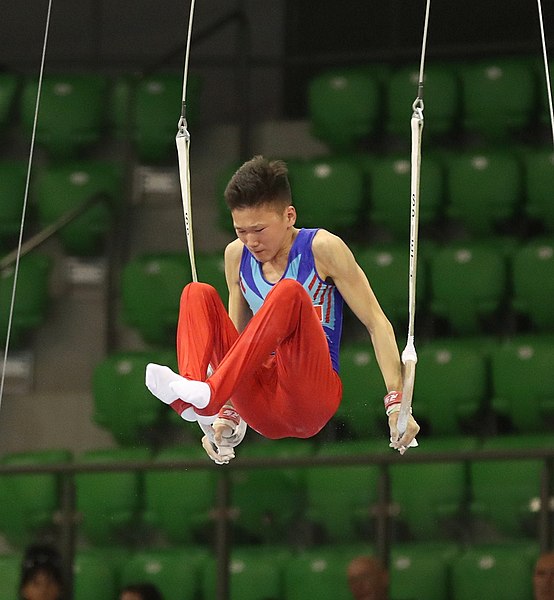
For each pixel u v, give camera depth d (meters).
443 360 18.73
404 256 20.00
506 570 14.66
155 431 19.52
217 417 9.80
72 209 21.95
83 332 20.84
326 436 18.56
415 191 8.98
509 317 20.41
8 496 16.64
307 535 14.86
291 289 8.82
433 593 14.71
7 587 16.30
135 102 22.84
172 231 21.98
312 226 21.41
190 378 8.69
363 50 23.81
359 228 21.73
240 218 9.11
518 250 20.14
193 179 22.58
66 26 24.08
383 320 9.53
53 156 23.31
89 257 21.59
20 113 23.50
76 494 16.48
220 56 23.67
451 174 21.41
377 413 18.53
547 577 13.98
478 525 15.13
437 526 15.23
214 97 23.61
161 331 20.48
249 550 14.81
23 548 15.84
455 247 20.33
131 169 22.09
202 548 16.23
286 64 22.75
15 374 20.55
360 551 14.72
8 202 22.30
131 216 22.05
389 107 22.78
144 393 19.27
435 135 22.80
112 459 17.98
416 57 23.50
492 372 18.72
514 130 22.70
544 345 18.69
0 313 20.59
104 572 15.67
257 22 23.88
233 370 8.66
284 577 14.68
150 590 15.09
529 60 22.80
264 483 14.84
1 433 19.73
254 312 9.71
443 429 18.72
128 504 16.58
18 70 24.06
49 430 19.72
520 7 23.58
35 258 21.05
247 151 21.75
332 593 14.59
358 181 21.38
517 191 21.22
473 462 16.00
